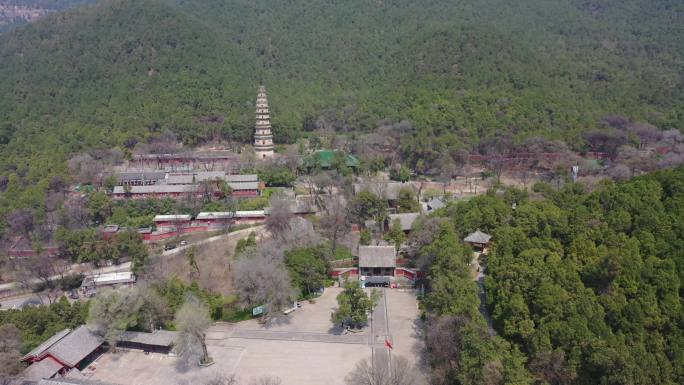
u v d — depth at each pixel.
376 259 131.50
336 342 108.94
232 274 132.75
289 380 96.88
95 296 117.69
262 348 107.38
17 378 91.88
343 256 146.38
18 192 195.88
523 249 115.00
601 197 130.38
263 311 119.31
